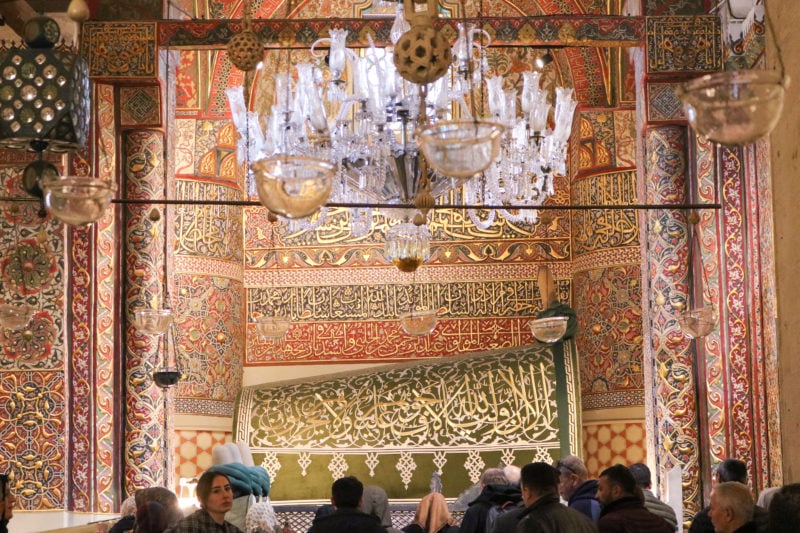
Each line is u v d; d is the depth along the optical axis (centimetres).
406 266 914
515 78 1250
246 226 1264
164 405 909
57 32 614
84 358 886
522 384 1133
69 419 879
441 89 827
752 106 342
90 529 571
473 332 1244
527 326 1239
